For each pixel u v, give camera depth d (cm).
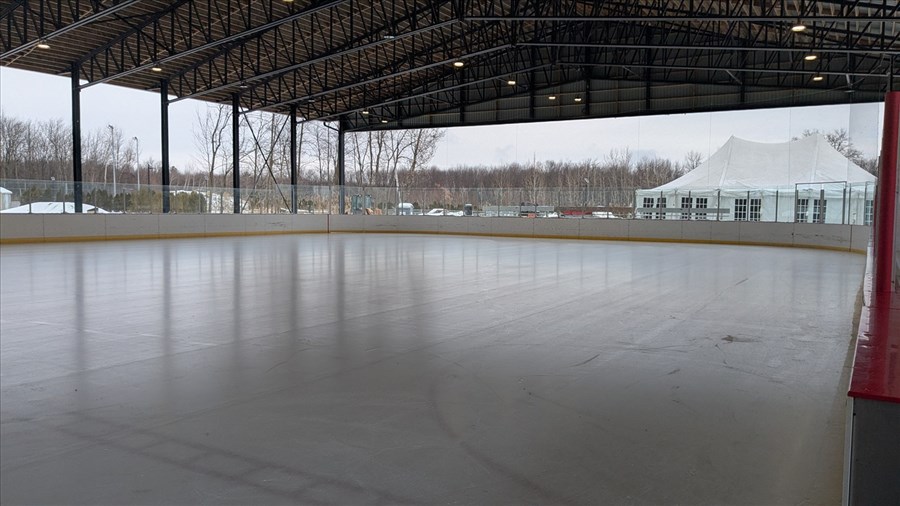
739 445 327
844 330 641
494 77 2352
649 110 2411
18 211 1942
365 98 2841
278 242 2170
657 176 2583
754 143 2370
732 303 822
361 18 1808
